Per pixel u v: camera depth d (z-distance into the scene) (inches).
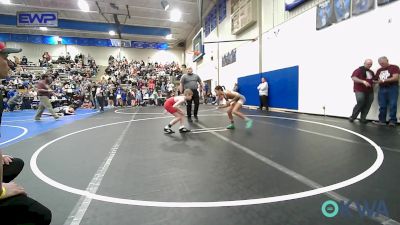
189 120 289.6
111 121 307.7
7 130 250.5
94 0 641.6
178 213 72.8
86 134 212.2
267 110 417.7
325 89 304.7
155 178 102.0
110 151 148.9
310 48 327.6
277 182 94.0
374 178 95.3
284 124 240.4
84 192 89.1
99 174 108.2
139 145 163.5
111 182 98.5
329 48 295.9
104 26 823.1
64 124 289.3
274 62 413.4
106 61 1033.5
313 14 320.5
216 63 687.7
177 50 1100.5
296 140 165.8
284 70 384.5
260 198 81.0
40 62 876.6
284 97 387.9
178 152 142.6
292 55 365.4
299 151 137.3
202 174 105.3
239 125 242.5
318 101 316.8
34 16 567.8
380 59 219.6
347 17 269.1
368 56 247.8
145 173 108.4
